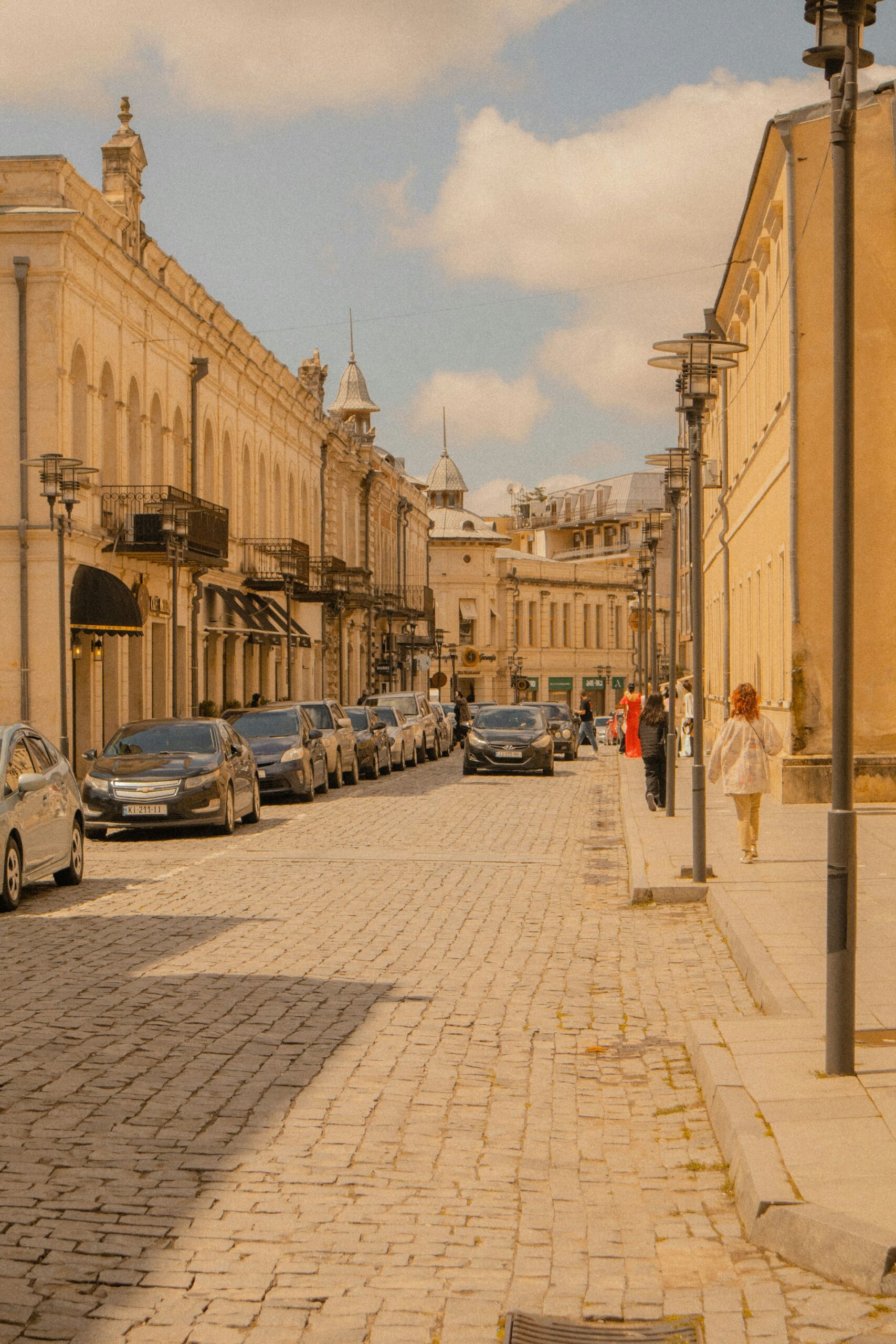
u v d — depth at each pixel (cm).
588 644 11525
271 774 2727
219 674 4362
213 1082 772
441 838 2119
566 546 12925
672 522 2444
